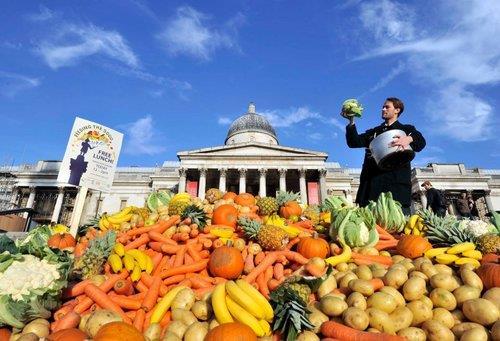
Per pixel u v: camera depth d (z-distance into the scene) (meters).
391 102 7.80
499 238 5.25
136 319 4.11
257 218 6.91
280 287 4.05
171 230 6.12
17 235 18.30
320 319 3.79
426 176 66.31
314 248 5.34
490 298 3.70
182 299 4.24
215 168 59.94
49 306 4.07
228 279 5.02
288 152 61.28
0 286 3.87
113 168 8.30
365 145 8.19
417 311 3.73
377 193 7.78
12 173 69.31
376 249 5.54
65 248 6.65
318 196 59.16
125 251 5.31
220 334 3.33
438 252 5.00
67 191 68.62
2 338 3.61
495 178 77.50
